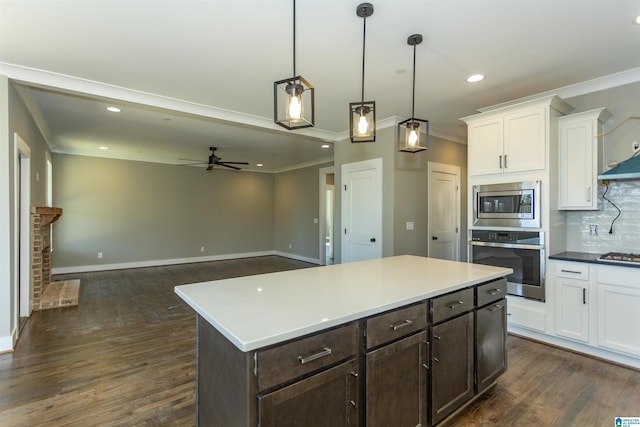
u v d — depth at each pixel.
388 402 1.53
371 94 3.39
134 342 3.12
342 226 5.06
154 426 1.89
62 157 6.38
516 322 3.18
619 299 2.57
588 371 2.51
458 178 5.24
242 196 8.74
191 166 7.93
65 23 2.12
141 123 4.50
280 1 1.90
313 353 1.25
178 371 2.55
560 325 2.90
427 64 2.72
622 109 2.95
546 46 2.43
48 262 5.12
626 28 2.18
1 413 2.00
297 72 2.85
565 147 3.06
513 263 3.20
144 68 2.79
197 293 1.68
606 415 1.98
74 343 3.09
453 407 1.88
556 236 3.08
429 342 1.74
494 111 3.28
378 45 2.41
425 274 2.14
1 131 2.76
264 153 6.77
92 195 6.69
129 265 7.09
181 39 2.33
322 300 1.55
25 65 2.72
